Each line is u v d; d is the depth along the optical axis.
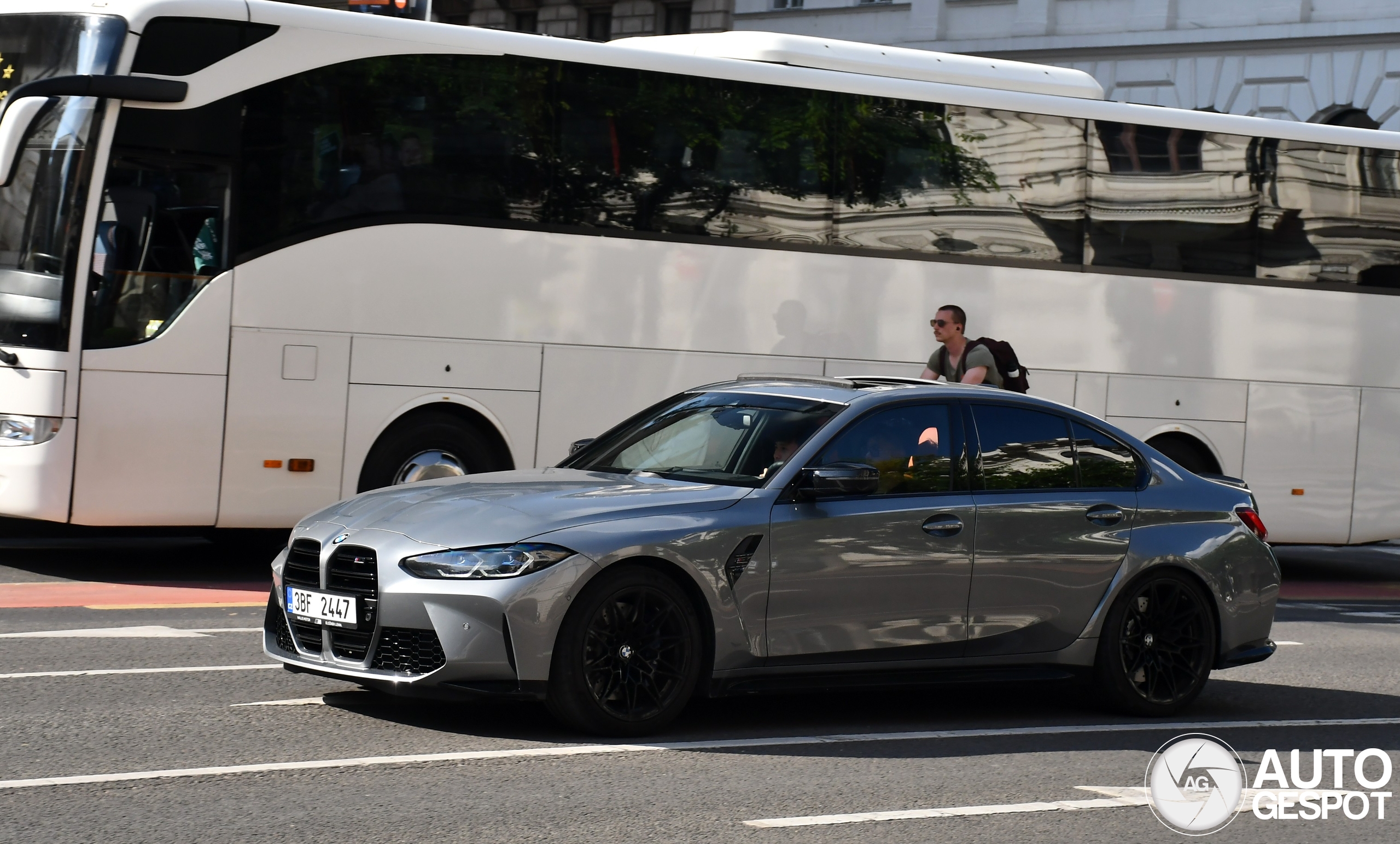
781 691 13.48
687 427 14.89
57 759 11.44
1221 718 15.67
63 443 20.28
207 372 21.09
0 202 20.59
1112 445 15.56
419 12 26.45
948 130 25.91
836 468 13.50
